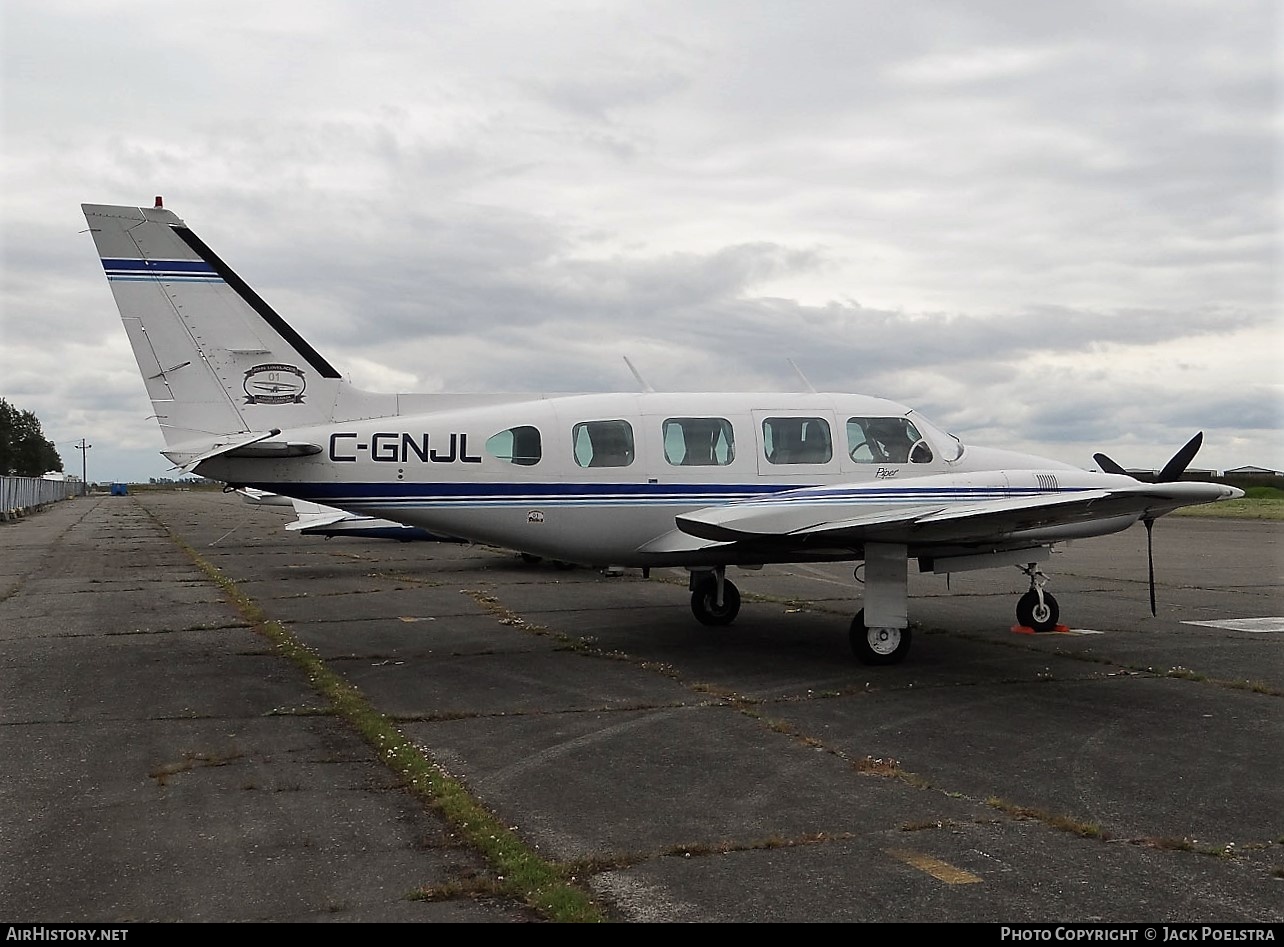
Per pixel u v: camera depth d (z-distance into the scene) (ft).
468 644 37.96
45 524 147.54
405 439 35.91
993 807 18.90
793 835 17.31
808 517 33.45
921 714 26.58
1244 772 21.27
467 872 15.61
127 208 36.76
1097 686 30.12
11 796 19.54
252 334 37.45
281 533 120.16
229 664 34.17
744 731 24.72
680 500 36.73
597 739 23.95
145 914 14.03
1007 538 35.14
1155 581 59.88
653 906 14.34
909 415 39.14
